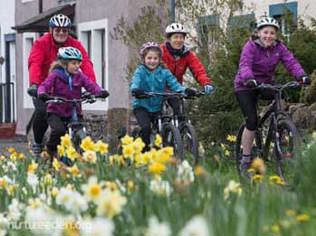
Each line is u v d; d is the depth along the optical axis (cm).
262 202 700
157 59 1462
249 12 2508
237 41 1881
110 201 648
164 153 862
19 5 4231
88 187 660
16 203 823
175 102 1452
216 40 2314
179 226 638
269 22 1367
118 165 924
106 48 3350
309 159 996
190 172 834
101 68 3466
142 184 765
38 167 1155
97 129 2350
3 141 3559
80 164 958
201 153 1412
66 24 1523
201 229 572
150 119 1462
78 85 1442
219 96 1780
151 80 1459
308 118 1705
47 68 1538
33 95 1488
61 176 981
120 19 2911
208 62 2188
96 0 3425
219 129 1730
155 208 700
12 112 4303
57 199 744
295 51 1962
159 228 598
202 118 1773
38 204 775
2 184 963
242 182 1008
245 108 1373
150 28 2530
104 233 636
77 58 1438
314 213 754
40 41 1531
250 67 1352
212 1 2406
